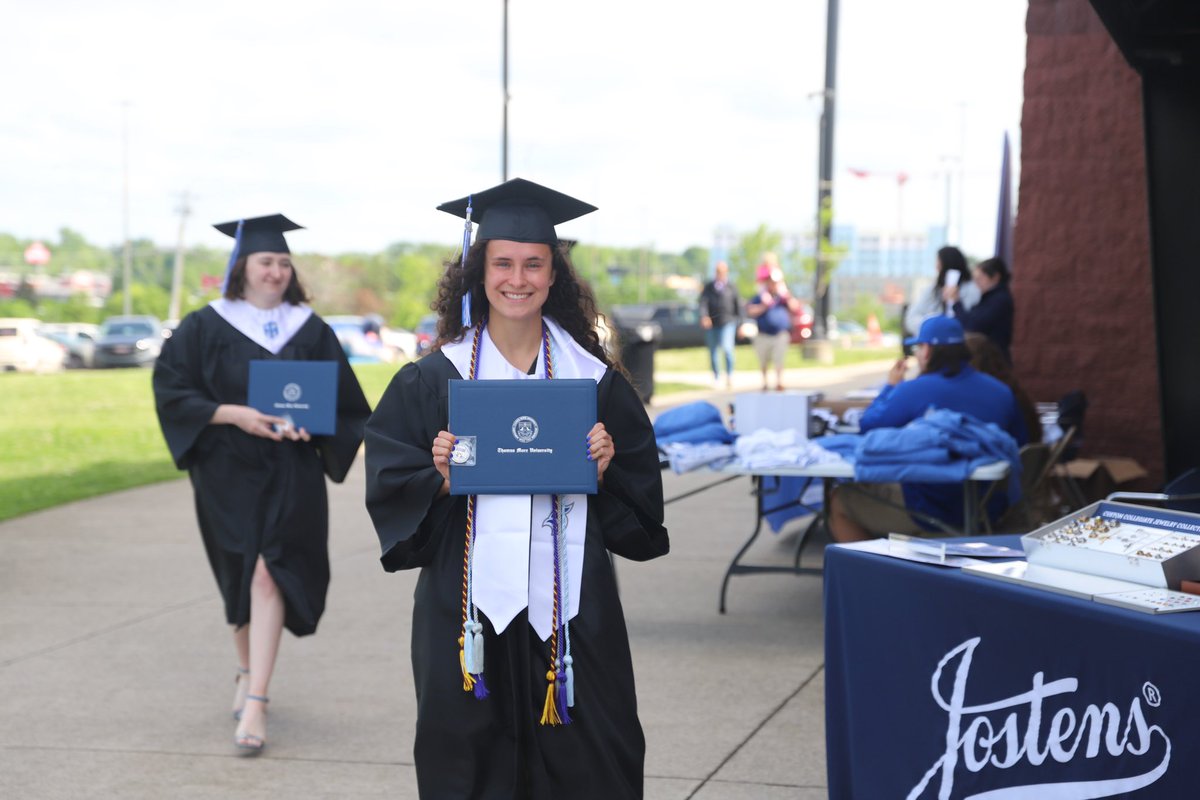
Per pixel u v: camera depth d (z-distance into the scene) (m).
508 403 2.82
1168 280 6.81
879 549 3.44
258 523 4.65
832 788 3.52
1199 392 6.82
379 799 4.10
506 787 2.90
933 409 5.71
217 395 4.73
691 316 37.44
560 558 2.89
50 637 6.09
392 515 2.95
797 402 6.10
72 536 8.73
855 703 3.40
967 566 3.20
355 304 84.81
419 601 2.98
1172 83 6.68
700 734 4.60
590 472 2.82
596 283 99.44
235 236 4.82
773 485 7.77
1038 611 2.90
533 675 2.88
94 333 41.75
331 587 7.16
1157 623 2.64
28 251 90.19
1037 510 6.06
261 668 4.57
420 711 2.94
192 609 6.62
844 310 130.62
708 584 7.01
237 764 4.41
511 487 2.82
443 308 3.07
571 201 3.00
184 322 4.77
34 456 13.60
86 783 4.24
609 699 2.94
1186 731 2.58
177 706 5.05
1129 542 3.04
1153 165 6.76
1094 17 8.69
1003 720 2.99
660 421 5.96
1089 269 8.81
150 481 11.54
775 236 71.50
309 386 4.61
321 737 4.68
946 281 8.96
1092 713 2.79
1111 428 8.81
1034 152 8.88
